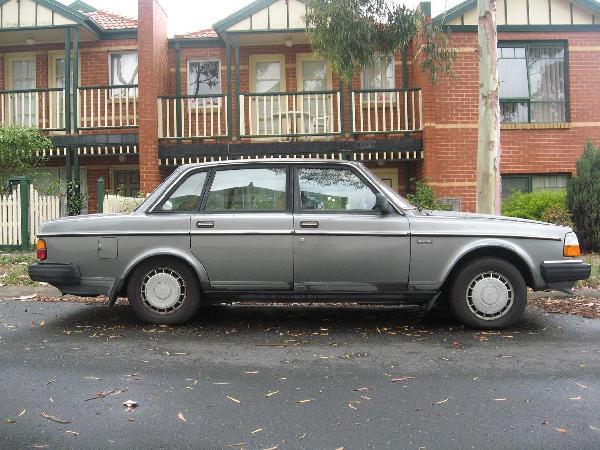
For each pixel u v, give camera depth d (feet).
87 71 51.29
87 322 19.88
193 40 50.49
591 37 46.70
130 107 50.11
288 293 18.66
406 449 9.95
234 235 18.44
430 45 35.96
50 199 38.60
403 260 18.24
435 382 13.48
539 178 46.78
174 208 18.94
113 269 18.69
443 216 18.72
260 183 18.98
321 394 12.69
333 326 19.44
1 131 41.16
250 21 45.62
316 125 45.32
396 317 20.95
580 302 23.08
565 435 10.48
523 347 16.53
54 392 12.77
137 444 10.16
